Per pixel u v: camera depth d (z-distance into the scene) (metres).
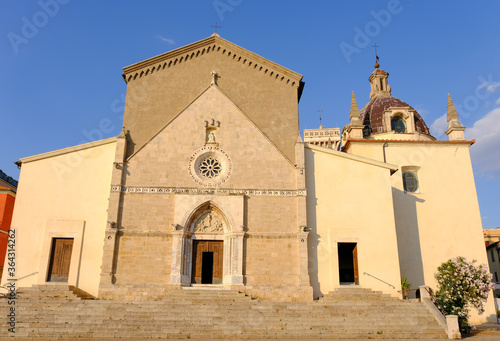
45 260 29.84
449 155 38.47
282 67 36.34
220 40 36.91
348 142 39.44
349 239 31.70
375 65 55.78
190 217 31.55
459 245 35.81
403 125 45.91
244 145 33.50
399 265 33.69
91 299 28.77
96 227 30.92
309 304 26.73
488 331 27.23
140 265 30.06
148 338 22.25
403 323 24.81
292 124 35.06
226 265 30.95
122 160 32.06
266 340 22.28
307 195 32.56
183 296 28.52
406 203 36.47
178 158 32.81
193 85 35.66
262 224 31.62
